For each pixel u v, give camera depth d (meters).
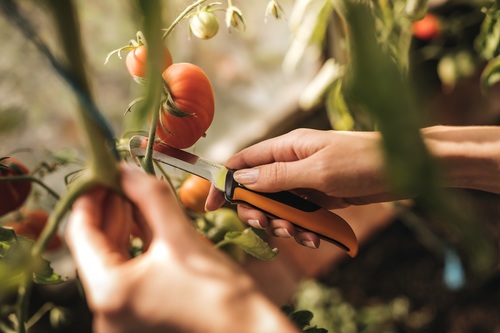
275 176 0.42
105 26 0.83
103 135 0.26
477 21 0.86
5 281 0.25
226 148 0.89
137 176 0.27
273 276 0.83
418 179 0.15
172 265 0.25
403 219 0.94
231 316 0.24
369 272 0.98
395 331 0.93
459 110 0.90
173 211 0.27
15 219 0.51
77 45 0.23
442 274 0.96
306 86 0.92
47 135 0.82
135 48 0.39
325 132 0.45
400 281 0.97
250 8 0.94
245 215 0.45
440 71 0.86
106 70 0.85
